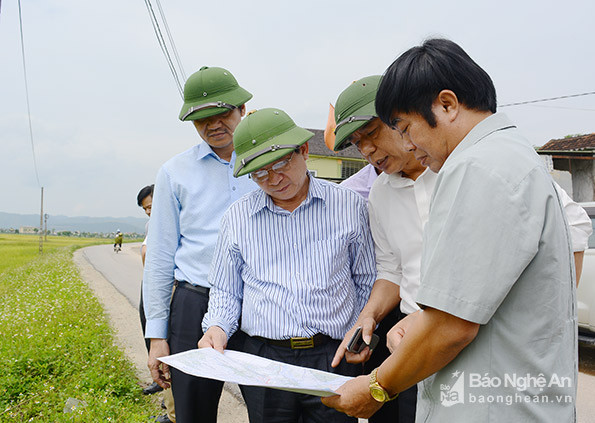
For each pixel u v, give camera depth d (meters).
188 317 2.58
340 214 2.19
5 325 6.34
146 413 3.79
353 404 1.56
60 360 4.79
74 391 4.02
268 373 1.75
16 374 4.35
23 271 17.28
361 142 2.13
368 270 2.32
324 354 2.09
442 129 1.32
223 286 2.30
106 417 3.53
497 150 1.22
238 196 2.65
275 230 2.17
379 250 2.31
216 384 2.55
